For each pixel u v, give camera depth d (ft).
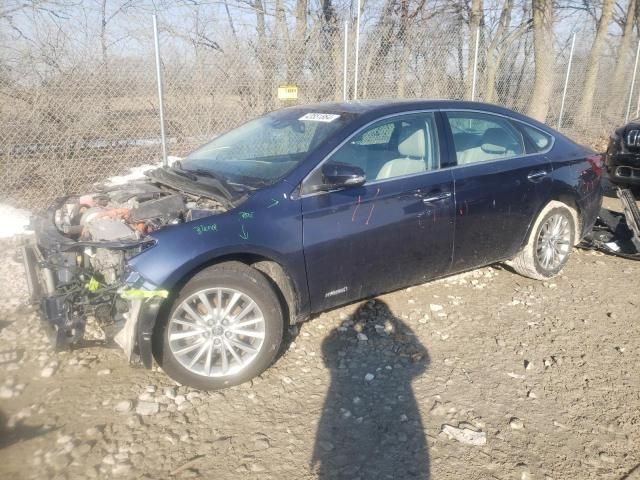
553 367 11.83
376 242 12.31
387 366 11.68
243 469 8.63
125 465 8.59
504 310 14.52
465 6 44.11
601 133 43.14
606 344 12.88
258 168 12.27
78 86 22.65
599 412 10.32
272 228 10.86
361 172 11.28
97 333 11.12
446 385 11.05
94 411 9.89
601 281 16.72
